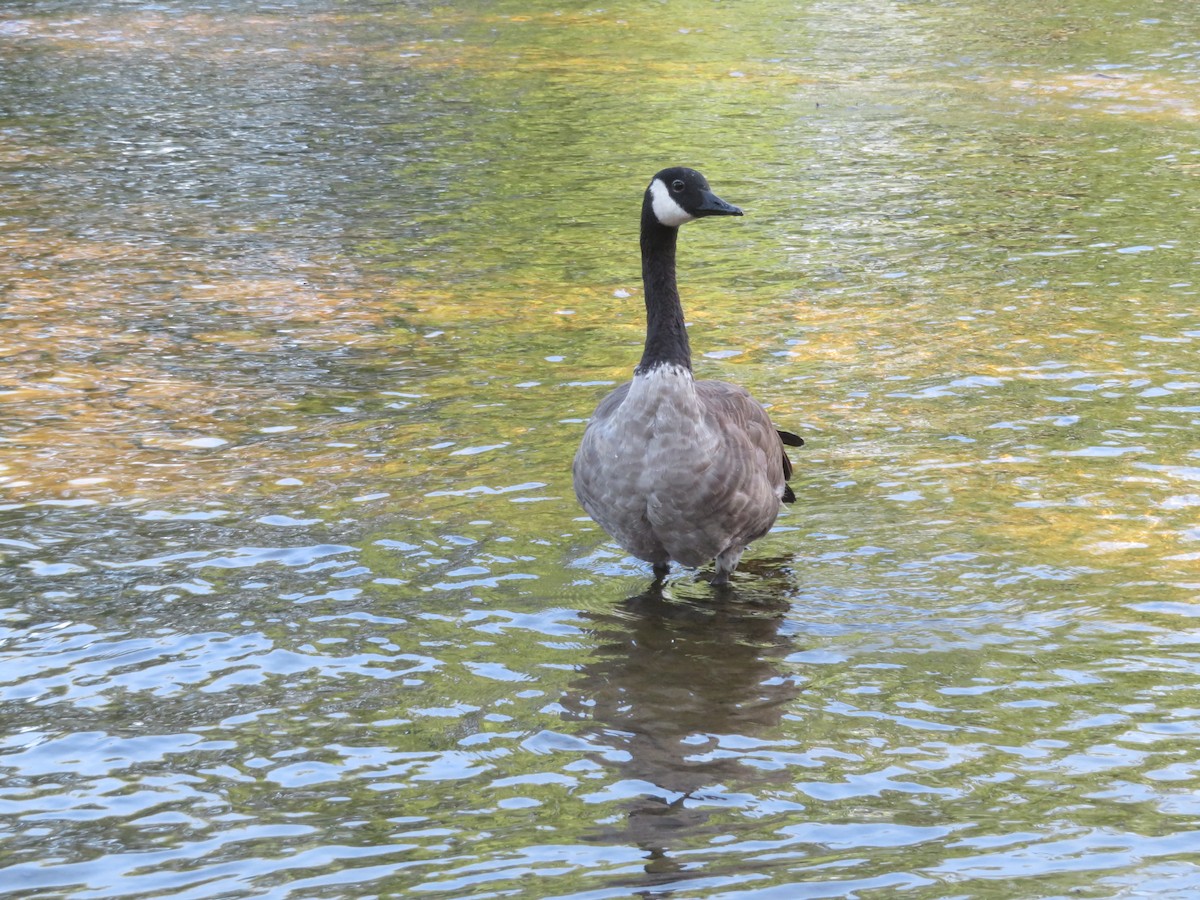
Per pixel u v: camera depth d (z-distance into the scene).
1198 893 6.58
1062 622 9.49
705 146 26.23
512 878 6.76
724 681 8.81
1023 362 14.85
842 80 32.09
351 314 16.81
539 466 12.23
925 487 11.75
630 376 14.59
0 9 41.06
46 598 9.83
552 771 7.79
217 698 8.57
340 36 37.75
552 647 9.26
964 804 7.41
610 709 8.48
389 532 10.93
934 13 40.50
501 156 25.59
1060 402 13.66
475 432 13.05
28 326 16.08
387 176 24.08
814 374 14.61
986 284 17.83
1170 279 17.84
